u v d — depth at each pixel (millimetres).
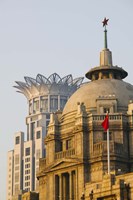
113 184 162000
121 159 197750
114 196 160375
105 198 163750
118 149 199000
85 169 198500
